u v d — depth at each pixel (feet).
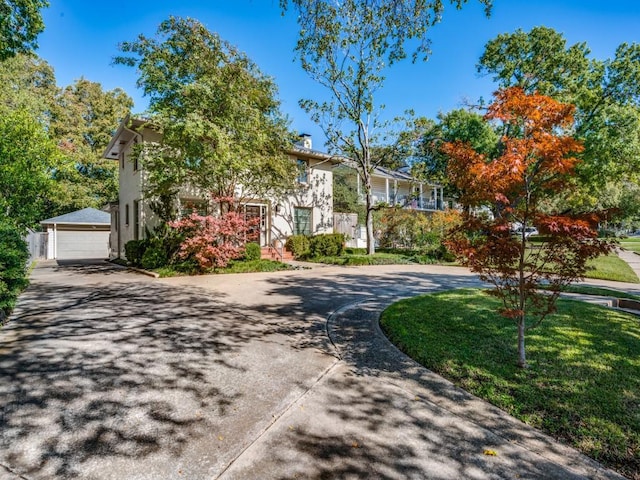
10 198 30.81
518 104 11.43
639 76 51.42
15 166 30.42
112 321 17.12
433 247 53.98
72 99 84.53
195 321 17.43
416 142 54.13
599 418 8.85
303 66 45.70
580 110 53.78
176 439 7.84
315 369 12.03
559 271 11.46
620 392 10.05
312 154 53.72
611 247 10.62
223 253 35.22
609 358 12.41
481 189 11.94
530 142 11.23
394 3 19.54
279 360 12.75
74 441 7.63
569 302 21.22
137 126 40.68
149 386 10.34
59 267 42.80
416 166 56.75
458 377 11.37
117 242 57.16
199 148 31.96
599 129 50.80
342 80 48.47
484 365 12.01
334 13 21.84
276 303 22.13
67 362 11.91
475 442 8.09
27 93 63.00
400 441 8.05
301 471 6.93
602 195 79.66
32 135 31.86
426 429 8.56
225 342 14.44
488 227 12.02
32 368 11.37
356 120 51.72
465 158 12.54
